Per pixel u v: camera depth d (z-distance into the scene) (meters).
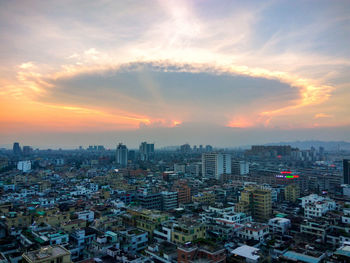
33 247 98.94
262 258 91.50
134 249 110.38
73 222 122.56
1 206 161.00
